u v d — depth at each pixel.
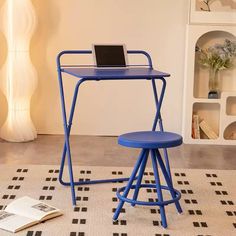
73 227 2.66
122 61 3.20
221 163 3.87
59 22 4.42
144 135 2.76
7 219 2.68
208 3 4.29
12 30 4.11
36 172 3.51
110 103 4.55
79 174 3.51
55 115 4.57
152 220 2.78
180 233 2.63
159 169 3.64
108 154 4.03
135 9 4.41
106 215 2.83
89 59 4.48
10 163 3.71
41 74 4.50
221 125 4.42
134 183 3.35
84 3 4.40
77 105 4.55
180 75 4.50
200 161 3.91
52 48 4.46
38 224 2.68
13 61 4.16
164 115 4.56
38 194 3.11
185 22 4.43
